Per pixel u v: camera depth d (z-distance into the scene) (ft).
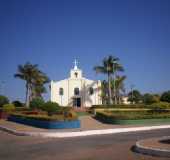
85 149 64.34
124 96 366.22
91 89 248.52
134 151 59.36
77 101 246.68
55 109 154.81
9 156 59.11
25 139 85.92
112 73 240.32
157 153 54.13
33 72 248.11
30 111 159.84
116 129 103.65
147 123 126.72
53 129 104.58
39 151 63.77
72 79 247.70
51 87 245.65
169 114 137.28
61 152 61.62
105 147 66.08
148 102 236.02
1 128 117.91
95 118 151.64
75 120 109.09
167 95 228.84
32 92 250.98
